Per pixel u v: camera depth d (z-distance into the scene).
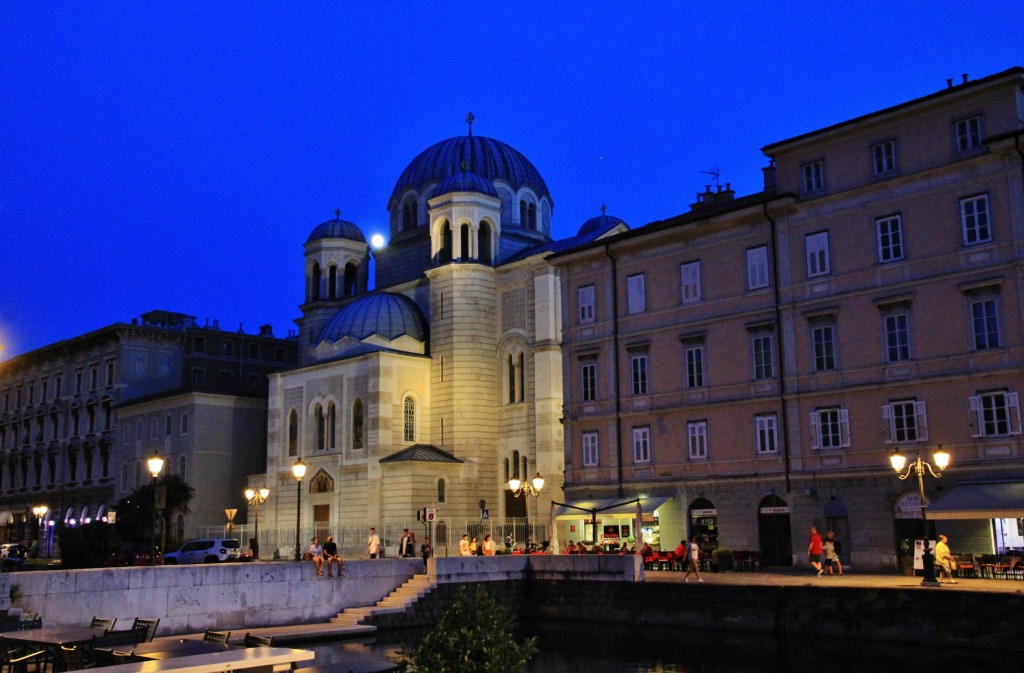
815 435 52.03
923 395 48.62
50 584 37.53
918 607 37.41
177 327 117.75
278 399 89.94
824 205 53.09
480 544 70.12
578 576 50.38
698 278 57.88
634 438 59.53
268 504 89.00
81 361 117.06
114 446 108.31
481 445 80.38
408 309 86.75
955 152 48.91
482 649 16.56
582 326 62.91
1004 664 34.41
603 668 36.09
